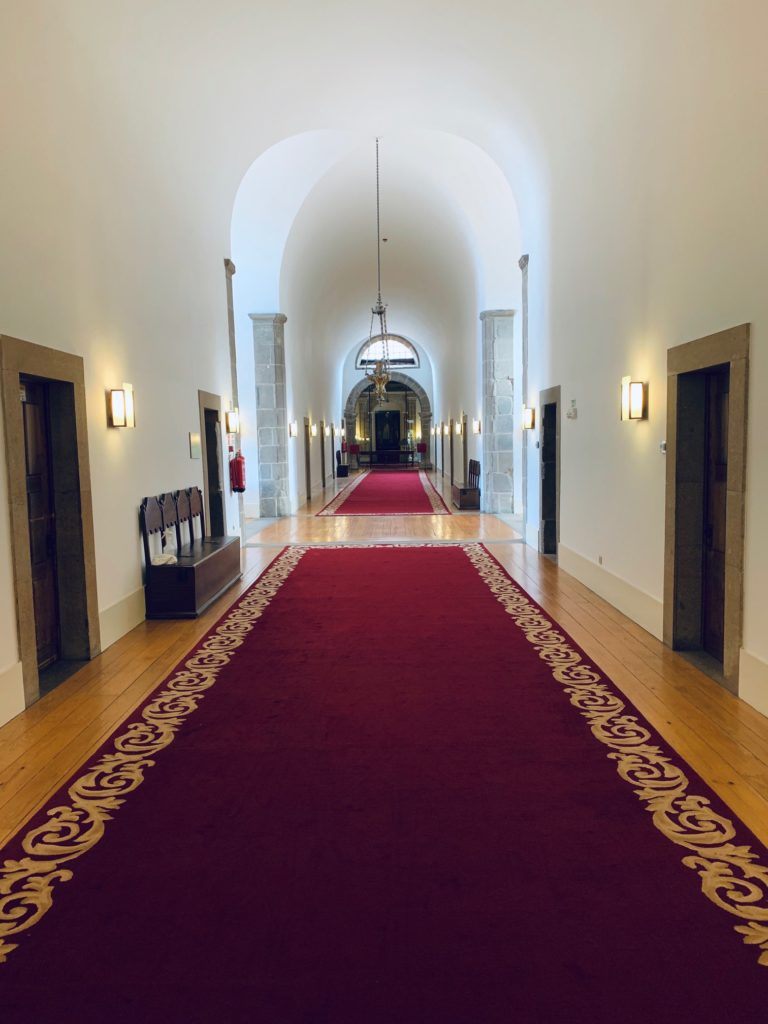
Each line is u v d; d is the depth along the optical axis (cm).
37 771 351
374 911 240
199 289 827
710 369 477
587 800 312
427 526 1291
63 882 260
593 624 609
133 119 621
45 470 512
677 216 504
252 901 247
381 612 657
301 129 894
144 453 651
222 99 759
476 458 1639
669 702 427
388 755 360
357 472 3334
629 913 237
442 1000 201
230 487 984
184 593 646
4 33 417
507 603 686
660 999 200
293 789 327
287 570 880
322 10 632
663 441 543
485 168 1211
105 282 566
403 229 1642
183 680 481
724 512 493
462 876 259
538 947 221
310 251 1580
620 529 649
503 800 313
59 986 209
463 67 743
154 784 335
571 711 414
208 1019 196
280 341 1436
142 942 227
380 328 3091
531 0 600
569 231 788
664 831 287
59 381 495
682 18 481
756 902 241
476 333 1580
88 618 529
